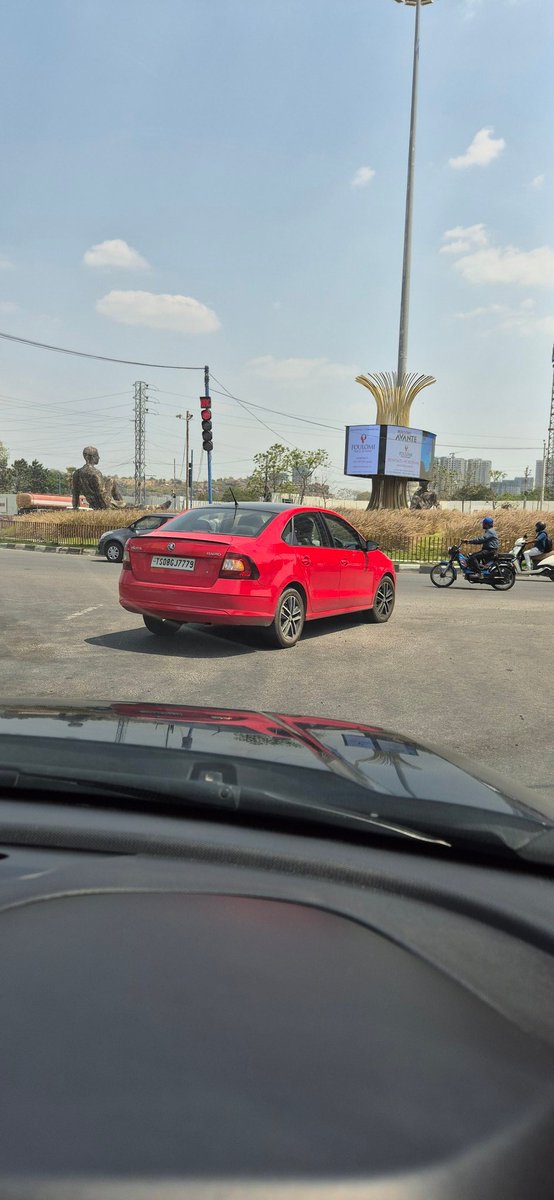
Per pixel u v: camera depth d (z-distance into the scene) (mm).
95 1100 483
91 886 853
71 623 8188
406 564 23016
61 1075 504
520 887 1083
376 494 38406
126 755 1327
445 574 14742
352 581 7922
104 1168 429
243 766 1327
